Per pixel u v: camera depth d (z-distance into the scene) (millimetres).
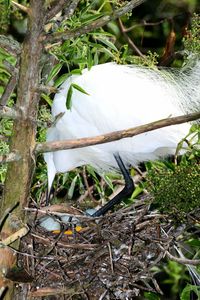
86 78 5016
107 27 6488
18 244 3650
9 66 3607
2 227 3574
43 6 3344
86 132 5027
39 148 3496
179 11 6816
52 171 5359
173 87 4883
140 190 5168
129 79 4949
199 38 4137
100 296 3949
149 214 4035
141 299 4984
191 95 4844
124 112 4832
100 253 3906
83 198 5469
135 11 7027
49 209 4176
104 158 5176
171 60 6227
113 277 3959
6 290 3627
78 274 3906
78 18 4242
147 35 7039
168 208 3891
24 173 3527
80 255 3912
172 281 5477
